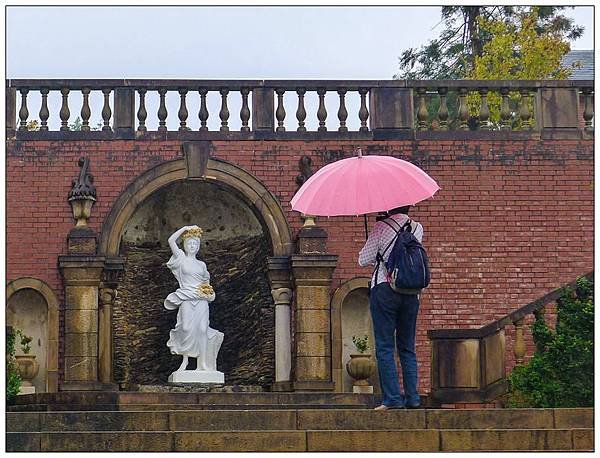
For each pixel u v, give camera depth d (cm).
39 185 2556
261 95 2595
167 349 2603
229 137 2577
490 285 2583
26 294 2552
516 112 3616
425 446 1460
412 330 1576
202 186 2612
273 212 2556
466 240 2591
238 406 2059
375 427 1546
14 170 2558
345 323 2578
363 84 2614
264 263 2591
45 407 2105
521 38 3584
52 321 2514
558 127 2625
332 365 2519
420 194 1574
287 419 1574
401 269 1538
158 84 2580
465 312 2572
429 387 2542
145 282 2619
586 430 1469
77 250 2483
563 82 2639
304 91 2608
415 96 2641
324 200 1582
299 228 2556
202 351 2419
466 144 2611
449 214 2595
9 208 2547
